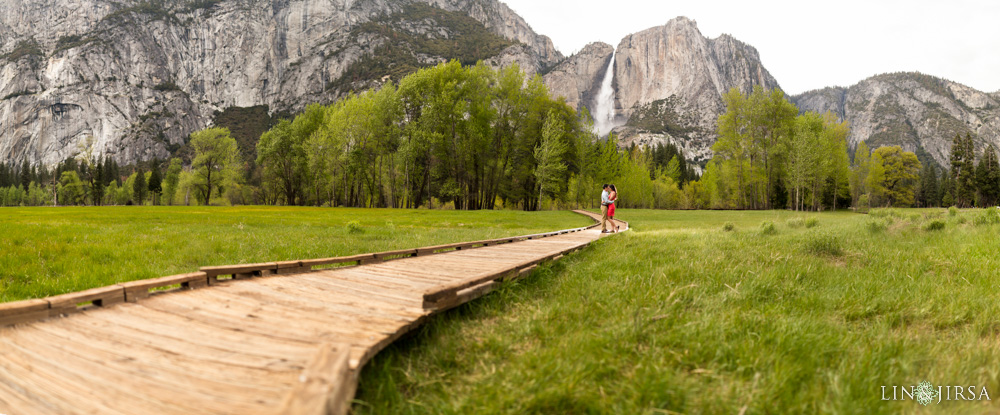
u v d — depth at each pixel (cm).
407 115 5159
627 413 223
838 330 354
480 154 4966
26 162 13962
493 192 5403
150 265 730
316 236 1370
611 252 891
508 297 479
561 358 285
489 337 339
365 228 1886
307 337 279
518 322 379
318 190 6169
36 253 800
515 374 263
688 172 13425
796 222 1620
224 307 356
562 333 350
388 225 2105
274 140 6481
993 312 407
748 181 6016
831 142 5575
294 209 4297
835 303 446
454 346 325
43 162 19375
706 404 231
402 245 1153
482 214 3531
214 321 312
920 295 473
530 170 5184
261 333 286
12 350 237
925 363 294
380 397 249
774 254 712
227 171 7406
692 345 305
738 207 5928
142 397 189
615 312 395
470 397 243
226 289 430
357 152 5275
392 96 5131
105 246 920
